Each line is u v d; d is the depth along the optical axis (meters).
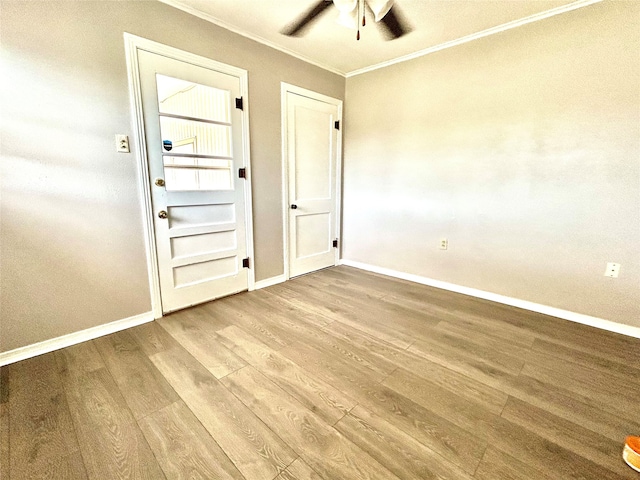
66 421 1.40
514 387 1.65
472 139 2.82
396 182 3.44
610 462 1.21
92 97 1.97
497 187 2.73
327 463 1.20
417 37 2.73
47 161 1.85
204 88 2.68
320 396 1.58
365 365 1.84
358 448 1.27
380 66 3.38
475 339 2.16
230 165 2.75
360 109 3.65
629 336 2.21
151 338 2.14
